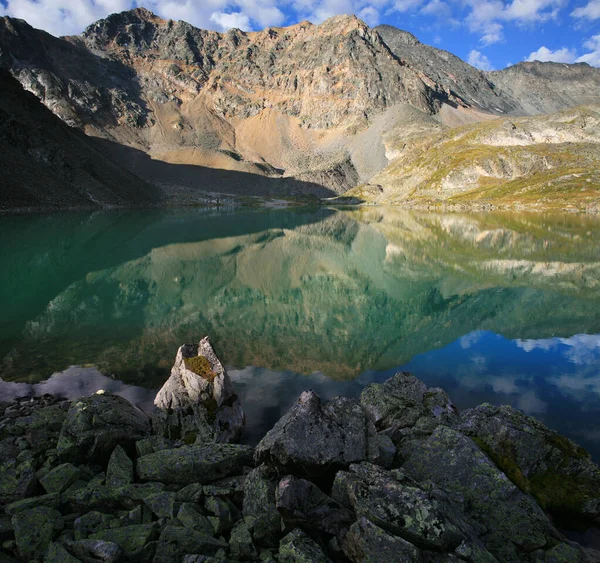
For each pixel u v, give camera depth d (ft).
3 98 562.66
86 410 46.09
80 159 590.14
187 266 189.78
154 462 40.91
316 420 38.93
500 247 240.73
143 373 73.67
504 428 41.73
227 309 121.60
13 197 420.36
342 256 226.58
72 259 197.88
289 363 80.12
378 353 85.25
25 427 47.78
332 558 30.25
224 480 40.22
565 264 183.42
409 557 26.76
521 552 31.37
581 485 38.14
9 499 36.01
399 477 33.14
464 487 35.83
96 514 33.32
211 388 52.54
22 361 78.95
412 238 299.79
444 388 67.36
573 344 87.45
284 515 31.65
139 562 28.99
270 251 243.19
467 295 134.72
